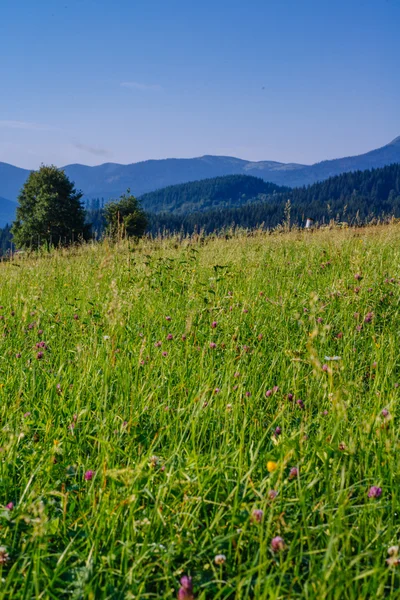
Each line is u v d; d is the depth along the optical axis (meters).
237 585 2.33
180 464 3.17
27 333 6.16
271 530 2.67
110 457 3.29
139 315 6.50
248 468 3.20
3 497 3.12
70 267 10.59
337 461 3.17
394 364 4.64
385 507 2.88
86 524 2.76
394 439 3.19
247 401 4.04
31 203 64.62
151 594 2.38
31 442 3.67
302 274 8.79
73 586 2.51
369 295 6.56
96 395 4.27
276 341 5.64
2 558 2.54
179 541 2.66
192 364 4.96
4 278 10.04
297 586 2.51
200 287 7.14
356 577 2.28
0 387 4.26
